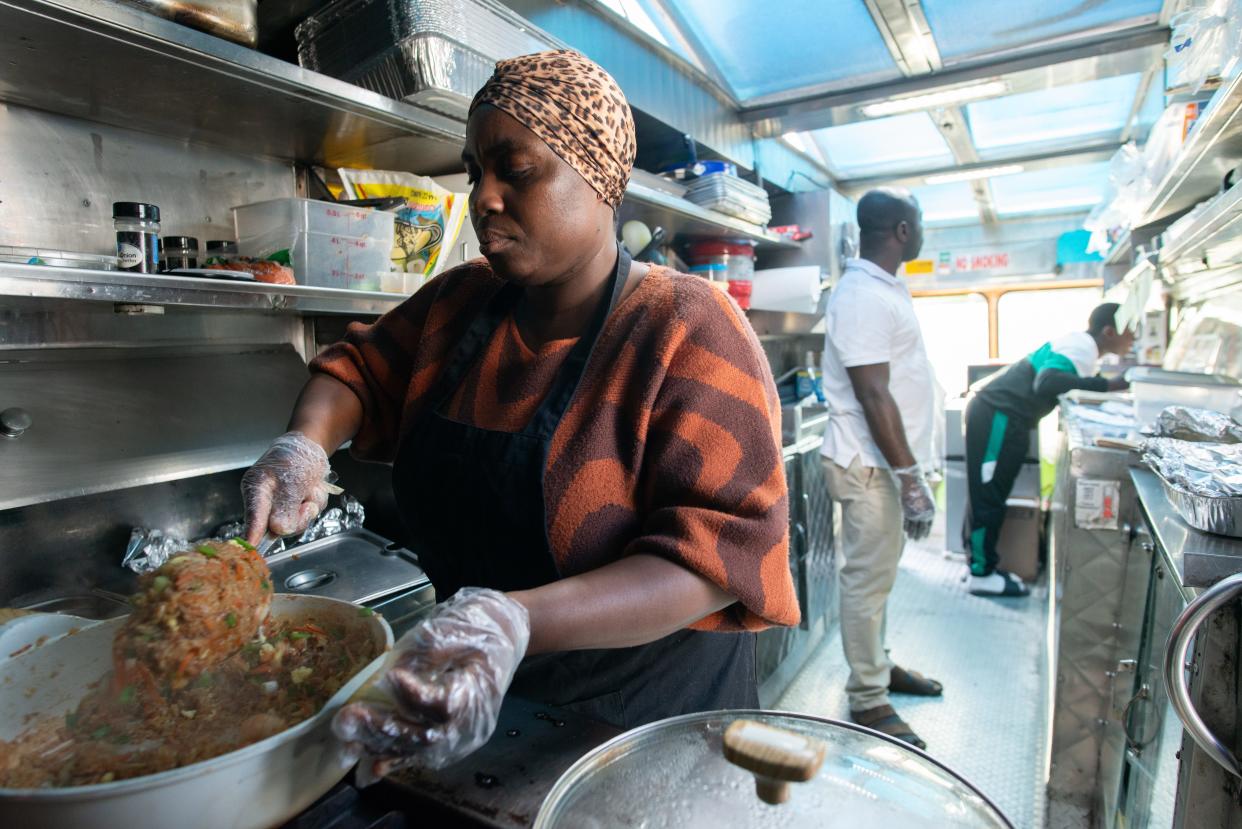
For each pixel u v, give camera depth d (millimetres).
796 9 2312
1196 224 1882
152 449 1396
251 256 1392
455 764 686
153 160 1493
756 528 720
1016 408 3572
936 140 3803
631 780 537
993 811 471
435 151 1677
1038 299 5633
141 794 469
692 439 766
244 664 697
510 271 813
